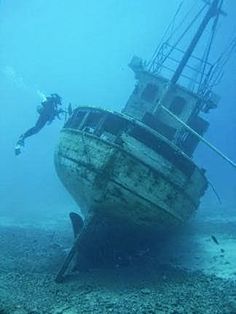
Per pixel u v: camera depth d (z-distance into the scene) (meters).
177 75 16.69
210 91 17.17
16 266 13.37
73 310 9.71
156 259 15.03
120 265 13.88
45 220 24.55
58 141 15.64
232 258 14.98
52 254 15.35
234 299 10.71
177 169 13.04
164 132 15.95
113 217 13.27
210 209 29.48
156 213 13.13
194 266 14.31
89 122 13.99
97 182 12.61
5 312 9.38
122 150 12.25
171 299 10.62
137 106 16.86
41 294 10.87
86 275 12.71
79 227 14.01
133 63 17.91
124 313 9.59
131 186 12.39
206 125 17.62
